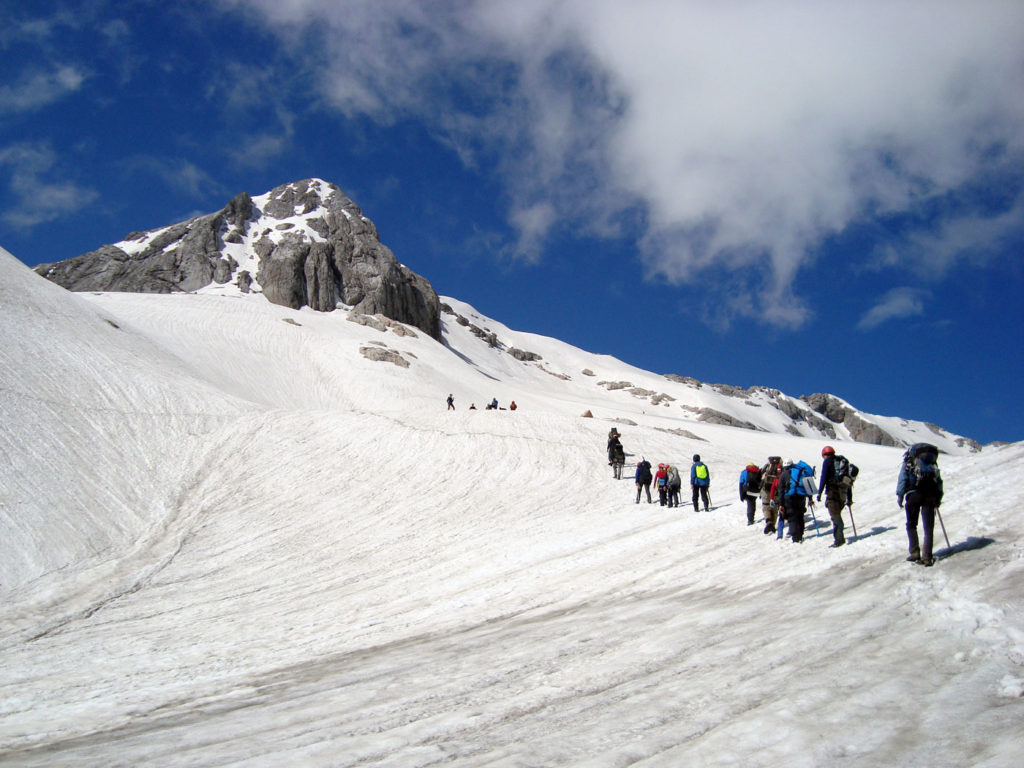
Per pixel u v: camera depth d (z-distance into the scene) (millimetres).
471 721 5484
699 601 8734
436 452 30781
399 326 99688
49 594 17344
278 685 8297
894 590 6789
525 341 196000
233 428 33188
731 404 191625
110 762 5574
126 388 34719
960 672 4605
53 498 22984
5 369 31203
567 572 13461
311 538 21469
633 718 4934
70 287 126812
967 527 8578
